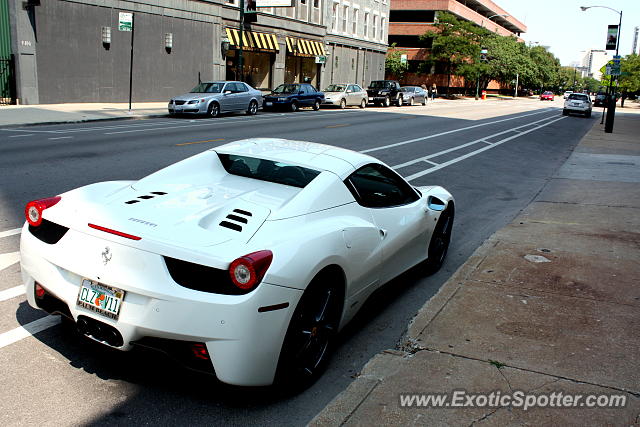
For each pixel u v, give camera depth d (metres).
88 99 25.36
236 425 2.99
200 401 3.18
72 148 12.12
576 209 8.82
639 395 3.31
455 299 4.72
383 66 54.25
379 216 4.22
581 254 6.16
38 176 8.95
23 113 19.58
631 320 4.40
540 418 3.05
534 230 7.30
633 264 5.84
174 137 15.11
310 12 40.50
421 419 3.00
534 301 4.73
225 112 24.06
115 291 2.99
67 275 3.20
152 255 2.92
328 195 3.78
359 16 48.16
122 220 3.18
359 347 4.06
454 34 70.12
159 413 3.04
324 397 3.34
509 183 11.77
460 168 13.24
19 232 6.05
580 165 14.60
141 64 27.64
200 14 30.55
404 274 4.91
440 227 5.69
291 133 17.75
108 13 25.59
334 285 3.54
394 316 4.66
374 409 3.08
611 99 25.83
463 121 28.92
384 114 30.64
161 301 2.87
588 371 3.57
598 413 3.11
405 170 12.40
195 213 3.35
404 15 78.19
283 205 3.52
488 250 6.26
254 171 4.20
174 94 29.83
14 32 22.22
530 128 26.92
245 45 33.69
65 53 24.05
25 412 2.95
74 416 2.95
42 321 4.01
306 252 3.17
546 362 3.68
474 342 3.94
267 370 3.01
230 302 2.81
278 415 3.11
